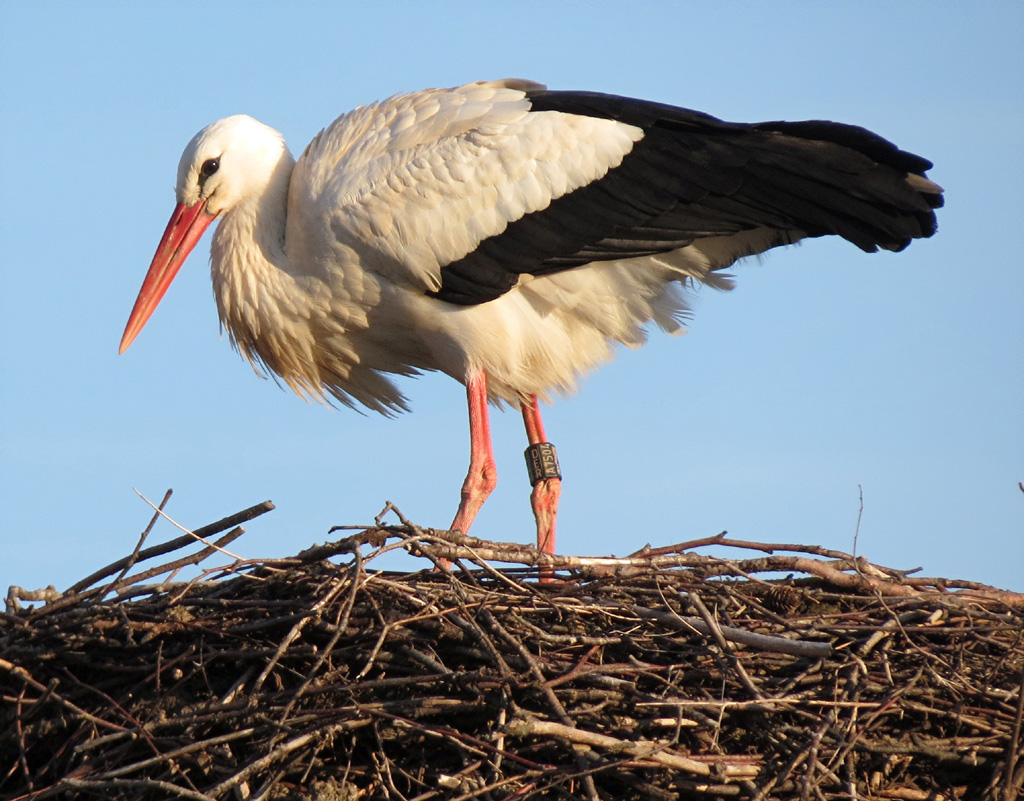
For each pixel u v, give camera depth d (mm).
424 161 13094
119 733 9016
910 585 11109
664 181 13195
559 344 13375
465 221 13023
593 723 9242
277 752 8719
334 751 9414
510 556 10453
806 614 10641
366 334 13680
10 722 9742
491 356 13242
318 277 13352
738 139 13273
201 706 9219
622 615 10047
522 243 13078
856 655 9727
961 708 9555
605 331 13516
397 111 13617
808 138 13359
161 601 10078
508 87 13922
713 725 9164
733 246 13734
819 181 13062
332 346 13875
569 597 10172
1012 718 9641
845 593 10883
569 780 8883
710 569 10672
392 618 9539
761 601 10781
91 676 9945
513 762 9023
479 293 13102
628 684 9320
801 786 8727
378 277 13242
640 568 10648
